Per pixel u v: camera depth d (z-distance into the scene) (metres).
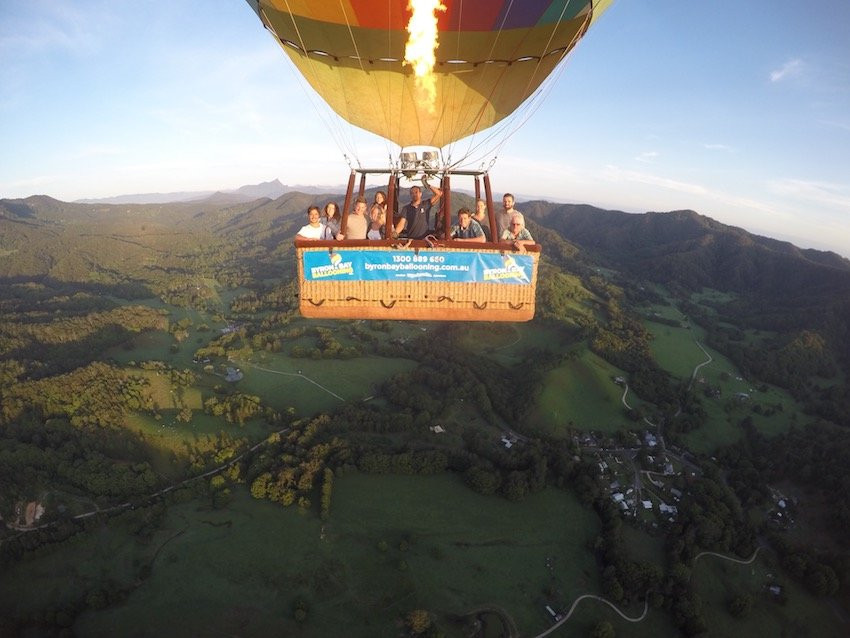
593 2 12.63
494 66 14.04
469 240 12.62
